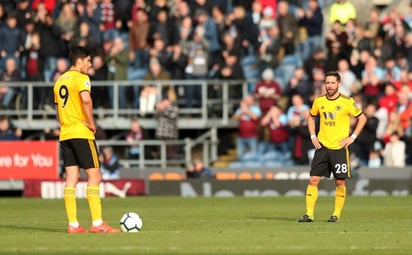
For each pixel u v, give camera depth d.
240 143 99.12
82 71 48.75
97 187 48.78
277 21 103.12
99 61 101.88
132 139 99.94
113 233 48.44
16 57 104.50
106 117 103.06
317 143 55.66
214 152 102.25
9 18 104.44
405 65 102.56
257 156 98.62
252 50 104.38
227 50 101.88
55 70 102.25
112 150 97.44
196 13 103.94
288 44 102.25
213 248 40.97
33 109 103.06
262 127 98.25
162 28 103.06
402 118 97.75
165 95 101.12
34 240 44.94
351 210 70.44
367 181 94.56
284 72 102.12
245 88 102.19
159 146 102.31
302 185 94.88
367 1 114.94
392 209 71.62
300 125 96.00
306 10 106.62
